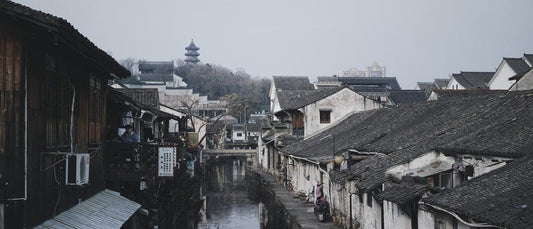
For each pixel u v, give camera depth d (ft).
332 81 253.44
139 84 346.74
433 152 58.70
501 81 193.06
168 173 58.75
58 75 40.50
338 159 75.97
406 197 47.78
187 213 103.91
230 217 104.22
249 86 431.02
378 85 275.59
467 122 66.59
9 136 33.14
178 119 109.29
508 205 35.58
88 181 44.91
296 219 86.33
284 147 139.95
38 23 33.09
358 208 69.36
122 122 69.15
